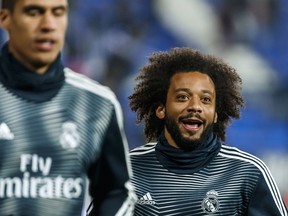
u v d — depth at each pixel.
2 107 7.73
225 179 10.51
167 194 10.46
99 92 8.11
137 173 10.66
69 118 7.87
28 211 7.59
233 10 38.00
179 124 10.59
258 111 35.69
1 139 7.64
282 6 38.38
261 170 10.59
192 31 37.56
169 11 37.44
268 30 38.09
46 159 7.70
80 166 7.85
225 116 11.48
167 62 11.03
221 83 11.22
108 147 8.18
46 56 7.63
